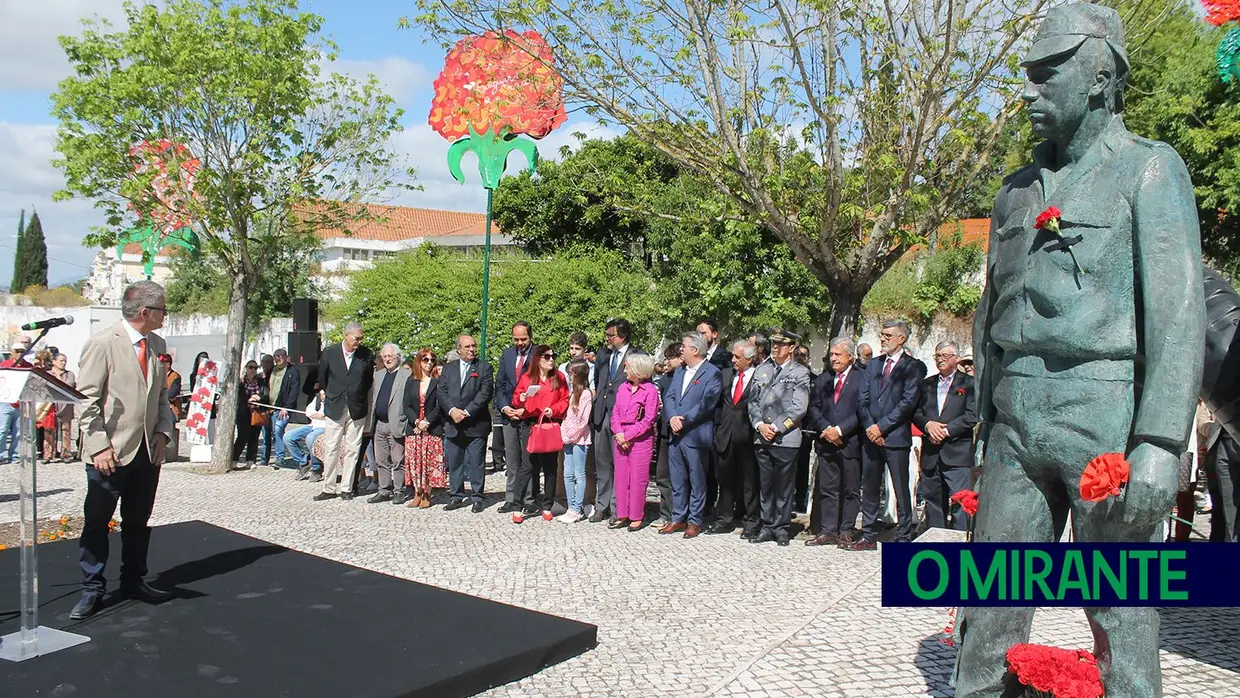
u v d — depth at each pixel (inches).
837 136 344.2
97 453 200.5
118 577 237.6
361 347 399.9
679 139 363.9
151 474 215.5
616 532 327.0
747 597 236.5
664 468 349.7
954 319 689.0
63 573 242.7
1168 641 199.2
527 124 447.8
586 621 214.8
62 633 188.4
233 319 482.0
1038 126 127.2
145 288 210.5
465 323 647.1
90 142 429.7
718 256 706.8
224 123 442.0
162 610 206.7
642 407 331.3
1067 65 122.8
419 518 349.1
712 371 324.8
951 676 155.9
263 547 271.0
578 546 300.4
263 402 509.0
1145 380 116.6
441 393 365.1
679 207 466.6
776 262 706.2
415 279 678.5
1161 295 115.1
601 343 655.1
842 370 309.4
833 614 214.5
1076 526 126.9
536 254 895.7
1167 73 518.6
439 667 169.9
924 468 305.7
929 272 690.8
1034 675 125.1
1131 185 119.6
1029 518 130.8
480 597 222.7
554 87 352.8
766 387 311.9
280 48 444.8
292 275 1040.8
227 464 478.0
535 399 346.9
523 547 297.7
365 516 352.2
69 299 1341.0
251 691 158.7
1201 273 116.3
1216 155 534.3
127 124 428.8
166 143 439.2
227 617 201.6
